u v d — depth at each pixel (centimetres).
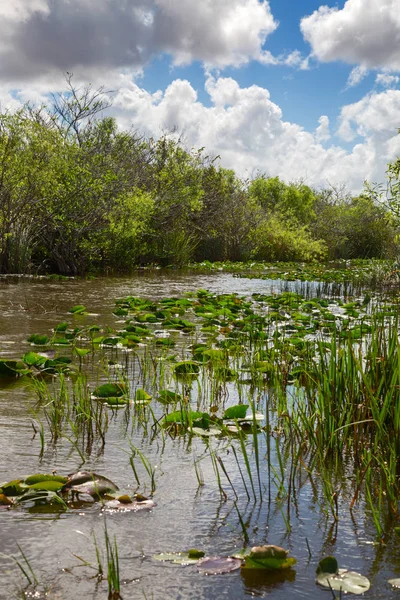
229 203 2111
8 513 202
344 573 167
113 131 1731
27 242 1213
